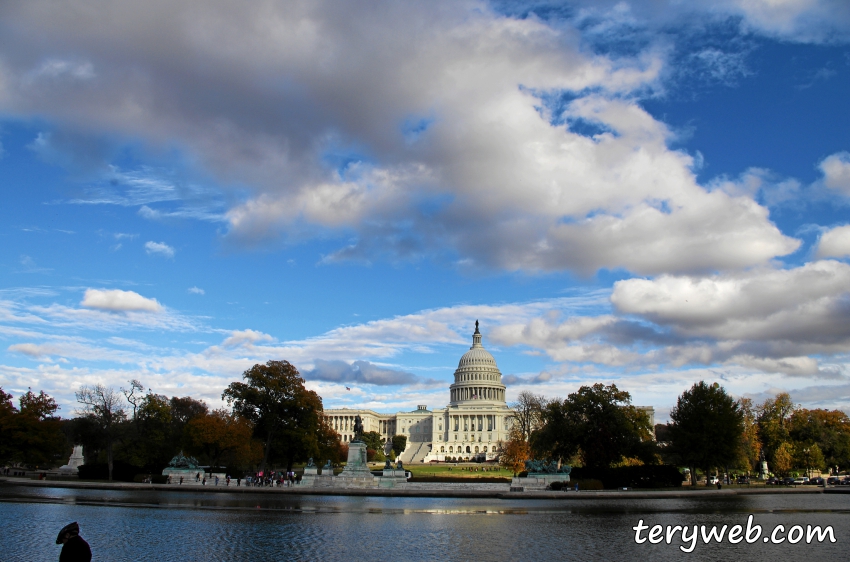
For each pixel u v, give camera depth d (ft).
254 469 427.33
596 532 156.56
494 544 135.44
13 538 135.74
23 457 396.16
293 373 440.04
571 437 395.14
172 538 138.51
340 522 171.73
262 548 126.62
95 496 249.55
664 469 373.40
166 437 431.43
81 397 377.30
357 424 356.18
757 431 547.08
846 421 608.60
